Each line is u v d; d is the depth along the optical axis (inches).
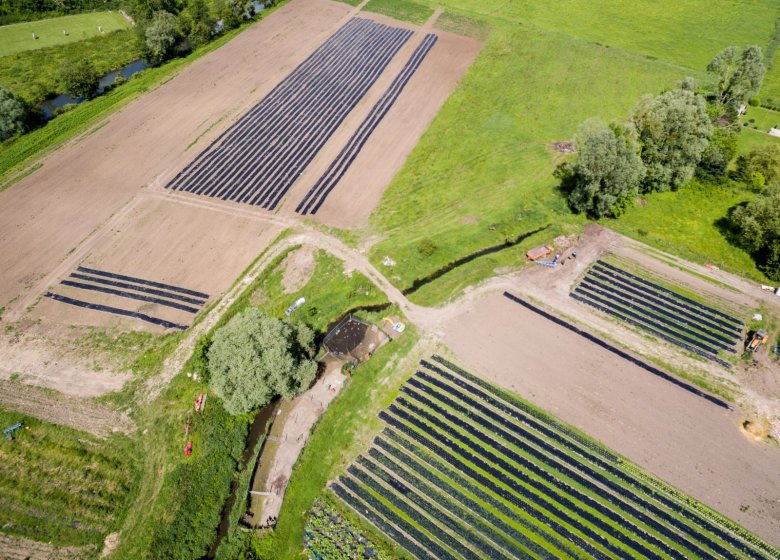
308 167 3240.7
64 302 2500.0
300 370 2087.8
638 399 2118.6
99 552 1743.4
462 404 2117.4
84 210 2977.4
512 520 1798.7
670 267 2659.9
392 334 2369.6
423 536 1768.0
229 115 3663.9
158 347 2309.3
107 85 4178.2
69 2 5137.8
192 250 2738.7
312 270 2652.6
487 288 2551.7
